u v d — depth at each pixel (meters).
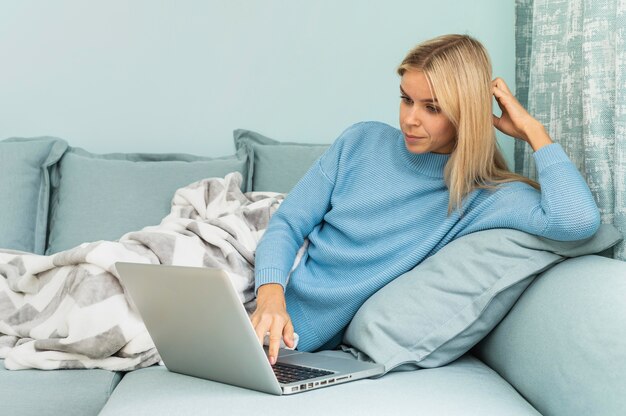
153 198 2.46
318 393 1.30
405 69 1.64
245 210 2.08
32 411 1.48
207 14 2.81
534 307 1.45
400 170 1.79
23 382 1.55
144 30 2.81
